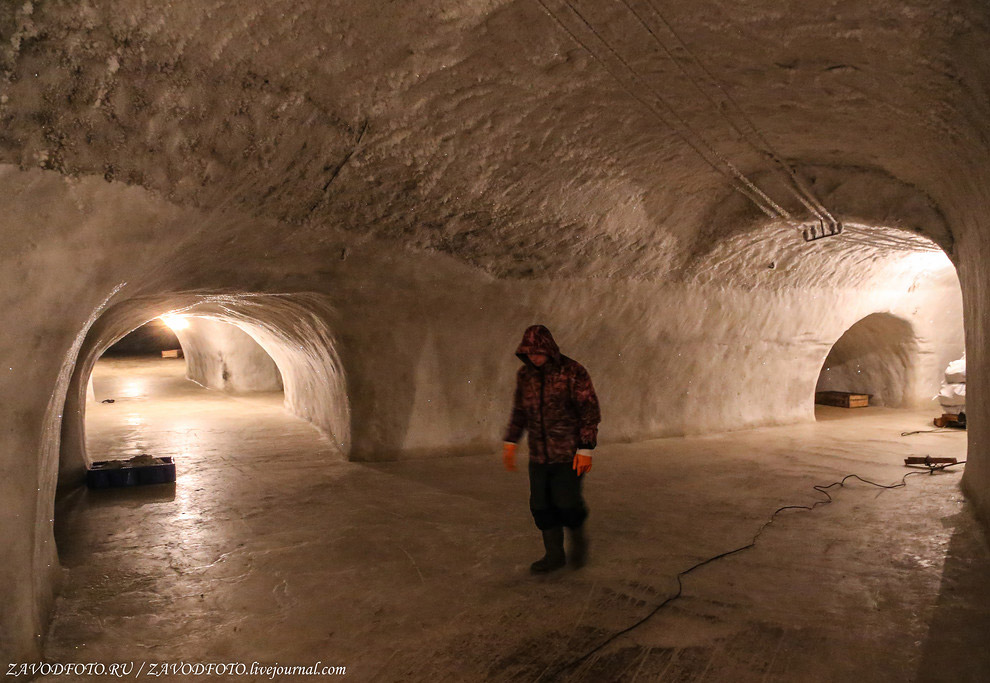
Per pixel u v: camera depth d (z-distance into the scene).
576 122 5.05
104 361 20.72
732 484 6.70
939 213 6.26
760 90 4.54
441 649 3.53
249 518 5.70
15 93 2.89
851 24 3.47
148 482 6.81
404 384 7.59
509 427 4.53
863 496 6.21
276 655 3.49
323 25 3.47
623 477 6.99
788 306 9.50
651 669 3.30
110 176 3.43
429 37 3.78
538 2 3.52
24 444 3.28
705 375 9.30
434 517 5.66
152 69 3.23
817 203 6.71
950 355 12.09
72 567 4.64
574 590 4.21
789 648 3.46
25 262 3.19
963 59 3.31
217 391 14.21
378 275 6.55
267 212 4.93
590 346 8.29
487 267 7.04
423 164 5.20
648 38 3.91
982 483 5.37
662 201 7.01
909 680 3.14
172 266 4.80
